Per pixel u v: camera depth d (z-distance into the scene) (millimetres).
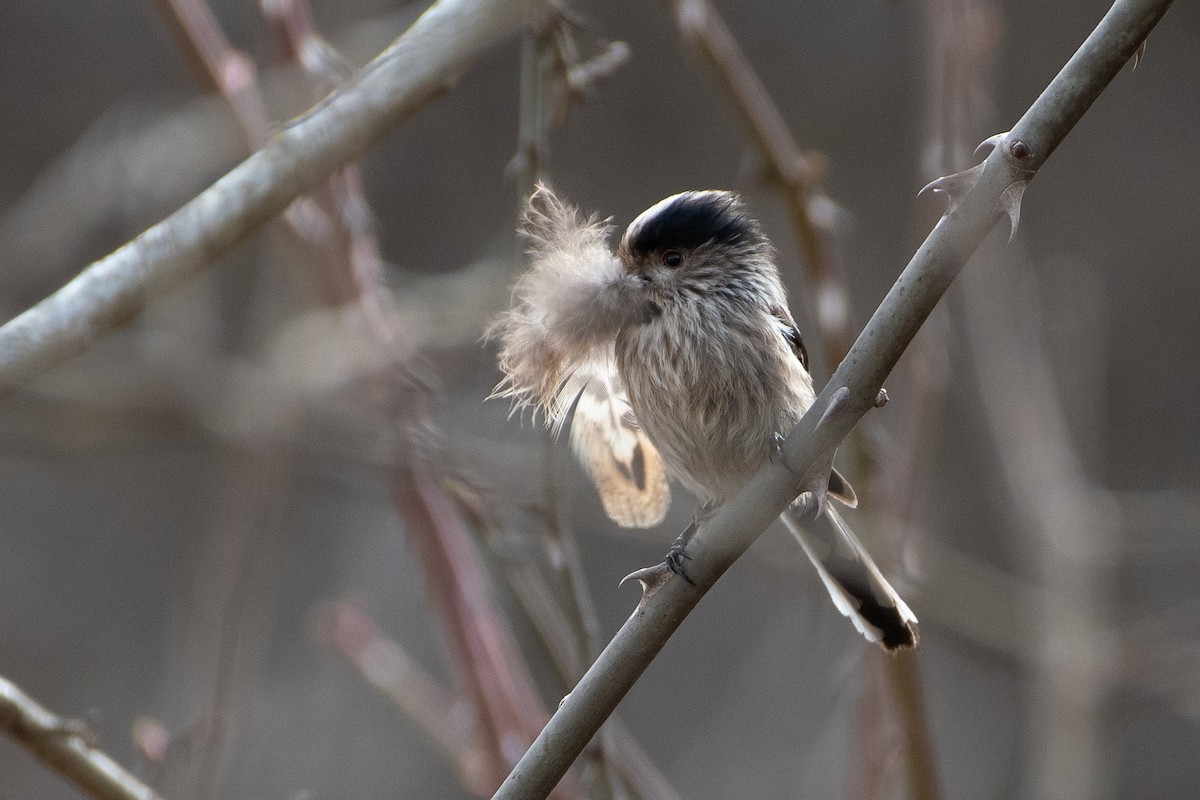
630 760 7961
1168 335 19969
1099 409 14727
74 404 8953
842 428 4949
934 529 16344
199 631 7422
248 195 5992
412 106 6184
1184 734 17641
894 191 19906
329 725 15633
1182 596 17531
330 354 8367
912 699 7957
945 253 4730
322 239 8133
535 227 6645
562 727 5160
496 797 5152
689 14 8273
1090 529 11922
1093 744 11555
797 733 15078
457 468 7781
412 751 15758
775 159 8805
